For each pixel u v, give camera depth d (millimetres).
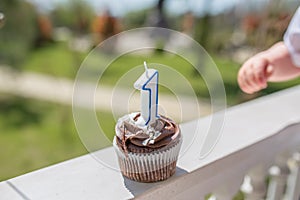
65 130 1896
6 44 2299
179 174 474
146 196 443
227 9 1922
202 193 528
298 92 736
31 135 1854
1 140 1789
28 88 2279
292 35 595
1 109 2096
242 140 572
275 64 601
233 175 569
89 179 456
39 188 446
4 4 2133
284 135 611
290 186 696
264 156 606
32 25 2299
